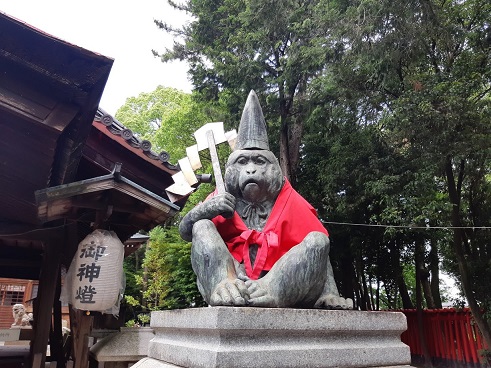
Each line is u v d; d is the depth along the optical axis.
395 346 2.71
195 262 2.73
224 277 2.57
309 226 2.93
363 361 2.51
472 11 9.67
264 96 12.90
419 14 9.32
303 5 12.42
